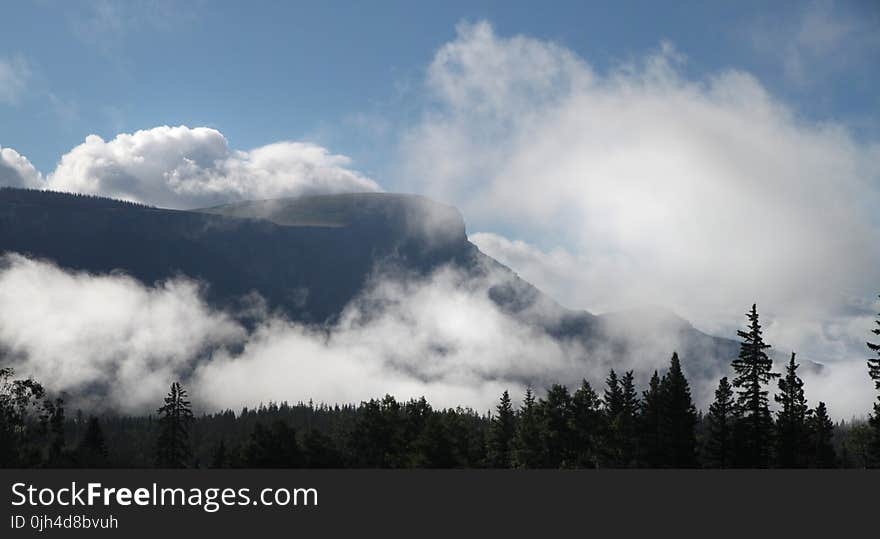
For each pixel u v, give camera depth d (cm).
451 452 9512
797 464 8756
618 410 10338
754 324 8288
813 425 10375
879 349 7019
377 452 10556
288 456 9412
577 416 9625
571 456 9594
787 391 9062
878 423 7144
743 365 8281
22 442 9131
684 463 9019
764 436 8494
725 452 8988
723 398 9088
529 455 9650
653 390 9794
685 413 9131
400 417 10862
